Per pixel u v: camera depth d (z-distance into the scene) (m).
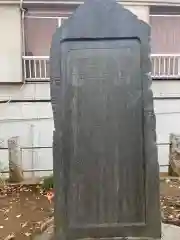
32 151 10.18
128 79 3.60
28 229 5.84
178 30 11.02
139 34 3.56
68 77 3.59
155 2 10.51
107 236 3.66
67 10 10.49
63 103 3.60
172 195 7.72
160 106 10.72
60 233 3.64
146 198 3.63
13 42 10.16
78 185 3.65
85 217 3.66
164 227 4.49
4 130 10.32
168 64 10.80
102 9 3.55
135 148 3.64
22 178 9.39
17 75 10.20
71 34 3.56
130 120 3.62
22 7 10.15
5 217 6.61
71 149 3.63
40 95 10.41
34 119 10.38
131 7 10.41
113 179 3.66
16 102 10.35
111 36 3.56
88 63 3.59
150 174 3.62
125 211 3.67
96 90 3.61
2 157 10.05
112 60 3.59
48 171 10.00
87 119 3.62
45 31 10.52
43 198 7.87
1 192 8.39
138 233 3.66
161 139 10.68
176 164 9.31
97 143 3.64
